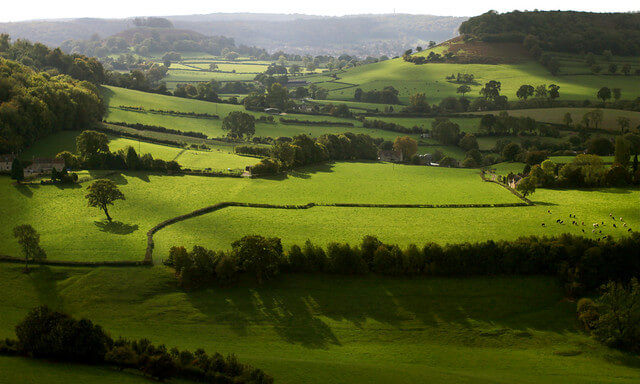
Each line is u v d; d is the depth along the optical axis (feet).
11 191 458.09
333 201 484.74
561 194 514.68
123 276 329.72
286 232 407.23
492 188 542.98
